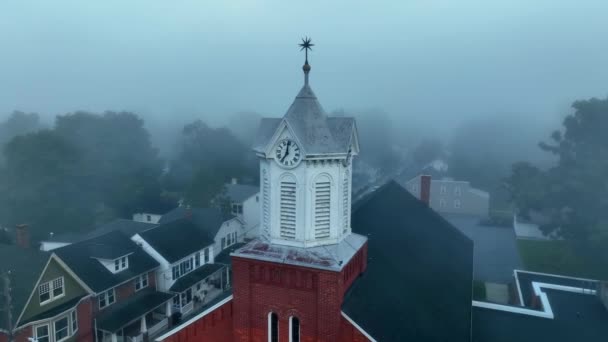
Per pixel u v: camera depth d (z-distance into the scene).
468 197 84.62
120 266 34.88
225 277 46.09
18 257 29.20
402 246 23.69
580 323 24.17
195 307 40.88
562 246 57.75
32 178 62.00
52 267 28.80
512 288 38.84
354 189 82.94
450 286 21.91
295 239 15.78
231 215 53.84
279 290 15.56
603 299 26.28
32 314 27.30
